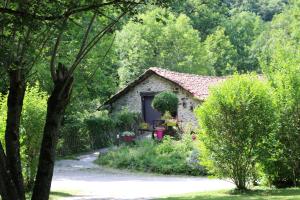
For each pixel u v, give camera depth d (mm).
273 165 13711
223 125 13031
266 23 79875
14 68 6922
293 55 14352
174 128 28938
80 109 29312
